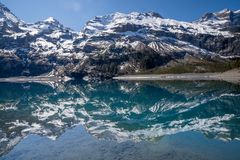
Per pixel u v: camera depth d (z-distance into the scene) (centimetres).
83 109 9469
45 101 12319
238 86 15625
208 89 14538
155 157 3759
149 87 18312
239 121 6316
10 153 4234
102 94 15188
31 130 5916
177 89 15638
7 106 10412
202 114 7450
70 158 3881
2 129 6072
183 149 4091
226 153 3884
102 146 4394
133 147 4275
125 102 11188
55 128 6075
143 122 6638
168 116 7419
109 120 7050
